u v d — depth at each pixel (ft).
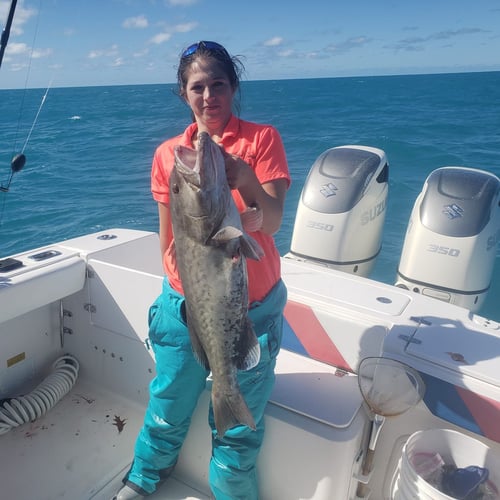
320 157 13.37
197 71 5.99
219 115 6.19
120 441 9.09
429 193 11.82
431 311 7.98
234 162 5.37
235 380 6.04
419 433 6.31
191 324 6.04
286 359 8.27
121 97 212.84
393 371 6.39
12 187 41.29
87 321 10.10
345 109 119.65
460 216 11.19
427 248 11.33
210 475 7.25
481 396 6.16
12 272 9.14
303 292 8.52
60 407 9.87
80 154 59.67
